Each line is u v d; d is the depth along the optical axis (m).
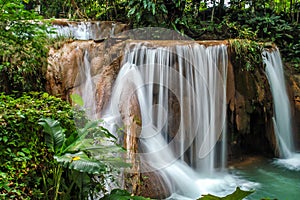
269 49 6.20
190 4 8.14
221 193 4.24
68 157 2.45
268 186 4.55
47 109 3.09
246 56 5.50
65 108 3.25
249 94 5.52
